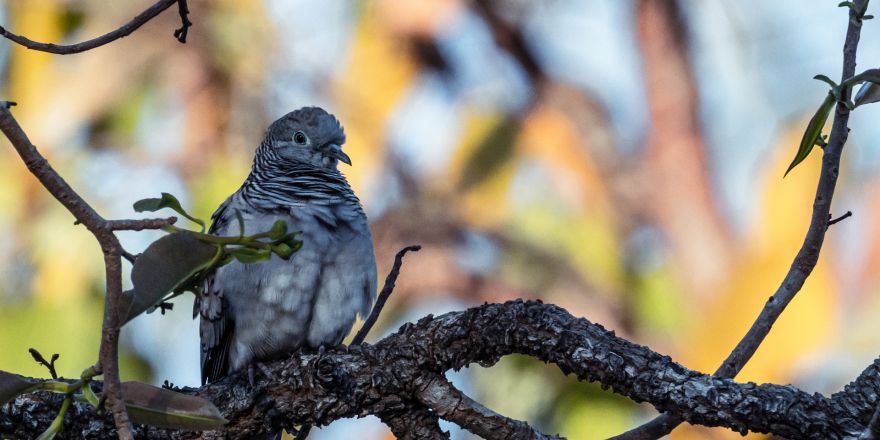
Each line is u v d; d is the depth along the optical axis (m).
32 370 10.62
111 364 4.33
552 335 6.22
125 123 11.71
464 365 6.45
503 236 11.91
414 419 6.54
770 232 12.20
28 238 10.99
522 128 12.73
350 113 12.58
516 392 10.85
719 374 6.40
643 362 6.08
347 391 6.46
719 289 12.25
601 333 6.21
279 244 4.54
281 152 8.74
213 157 11.76
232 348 8.09
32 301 10.81
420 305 11.61
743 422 5.91
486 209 12.16
